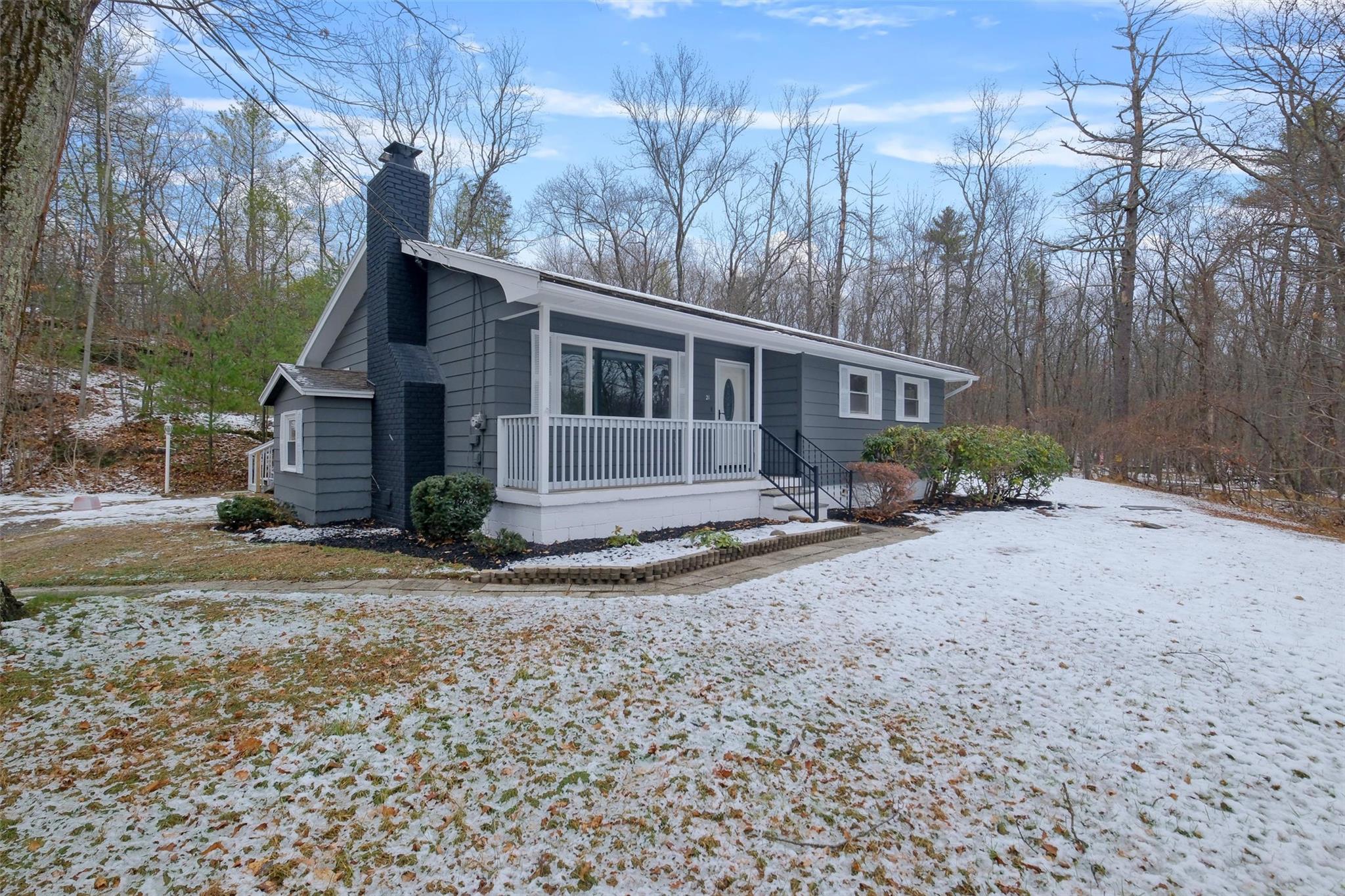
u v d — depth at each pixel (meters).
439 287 10.04
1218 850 2.73
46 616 4.87
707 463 10.17
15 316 3.78
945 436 12.96
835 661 4.52
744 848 2.59
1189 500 15.21
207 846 2.46
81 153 18.14
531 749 3.21
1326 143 12.27
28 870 2.30
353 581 6.55
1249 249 14.48
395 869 2.38
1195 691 4.22
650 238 29.77
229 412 17.47
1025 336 28.38
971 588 6.59
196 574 6.78
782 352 12.56
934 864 2.56
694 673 4.18
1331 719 3.89
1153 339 23.61
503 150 25.75
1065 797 3.05
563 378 9.59
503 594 6.05
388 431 10.02
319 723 3.39
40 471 15.98
